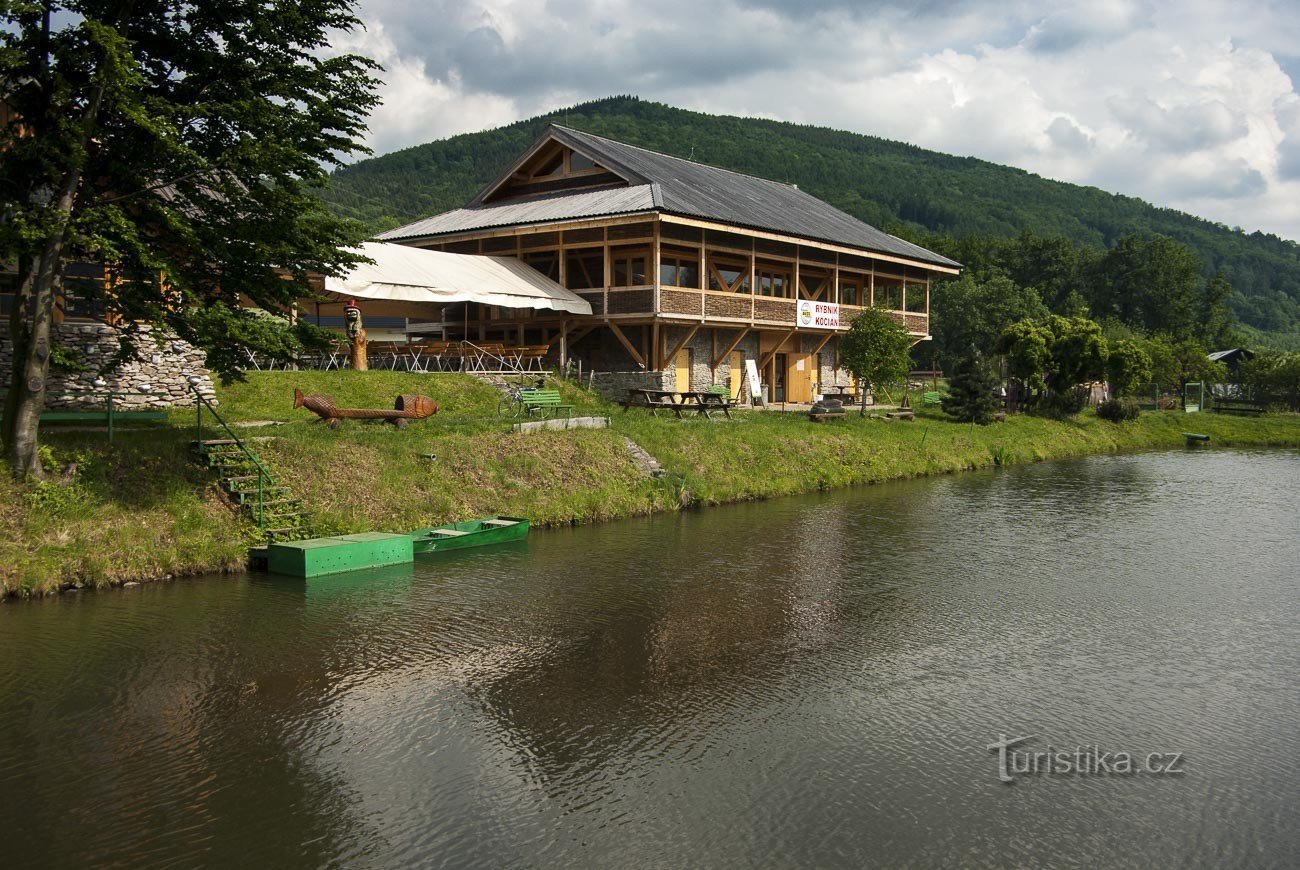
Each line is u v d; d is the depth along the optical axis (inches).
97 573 588.7
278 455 737.6
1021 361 1855.3
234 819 326.3
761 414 1346.0
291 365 1053.2
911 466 1278.3
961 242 3599.9
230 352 671.8
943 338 2970.0
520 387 1136.2
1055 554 769.6
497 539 759.7
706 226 1288.1
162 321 641.0
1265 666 497.7
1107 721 422.9
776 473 1099.9
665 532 826.8
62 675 452.1
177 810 331.9
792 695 445.4
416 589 613.6
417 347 1205.1
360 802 339.0
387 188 5925.2
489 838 316.5
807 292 1644.9
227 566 641.6
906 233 3560.5
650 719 414.0
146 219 639.8
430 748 382.0
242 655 483.2
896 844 317.7
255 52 645.3
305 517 692.7
